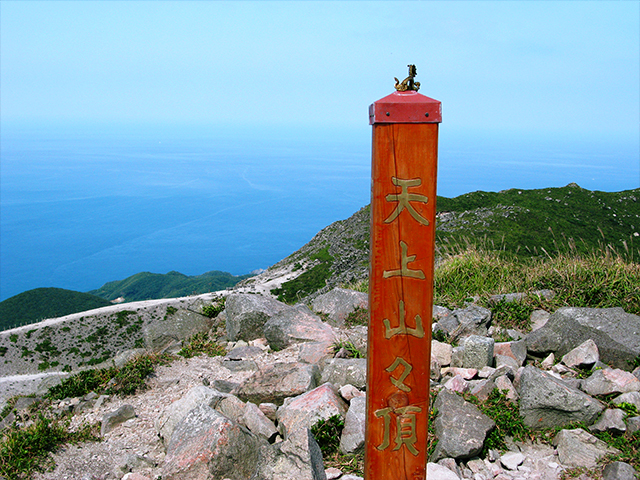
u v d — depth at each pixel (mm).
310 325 7496
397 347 2668
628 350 5051
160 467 4574
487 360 5355
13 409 6297
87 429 5332
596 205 49844
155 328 8766
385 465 2777
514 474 3832
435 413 4391
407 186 2529
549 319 5746
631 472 3457
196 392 5102
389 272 2604
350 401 4641
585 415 4168
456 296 8070
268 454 3885
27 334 63562
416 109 2463
